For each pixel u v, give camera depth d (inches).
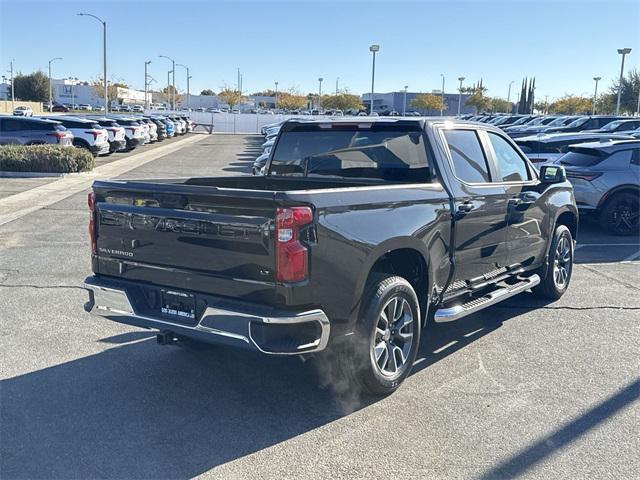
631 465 148.7
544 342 232.5
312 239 155.3
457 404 180.4
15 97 4215.1
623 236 461.4
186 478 143.5
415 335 191.5
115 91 4530.0
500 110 3833.7
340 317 165.0
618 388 192.1
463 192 209.9
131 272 181.6
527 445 157.8
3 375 198.4
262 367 206.2
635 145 461.7
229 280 160.9
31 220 485.7
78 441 159.0
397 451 154.8
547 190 265.1
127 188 178.5
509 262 244.2
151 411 175.3
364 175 220.5
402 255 192.9
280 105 4495.6
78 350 219.9
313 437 161.6
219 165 1051.3
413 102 3267.7
